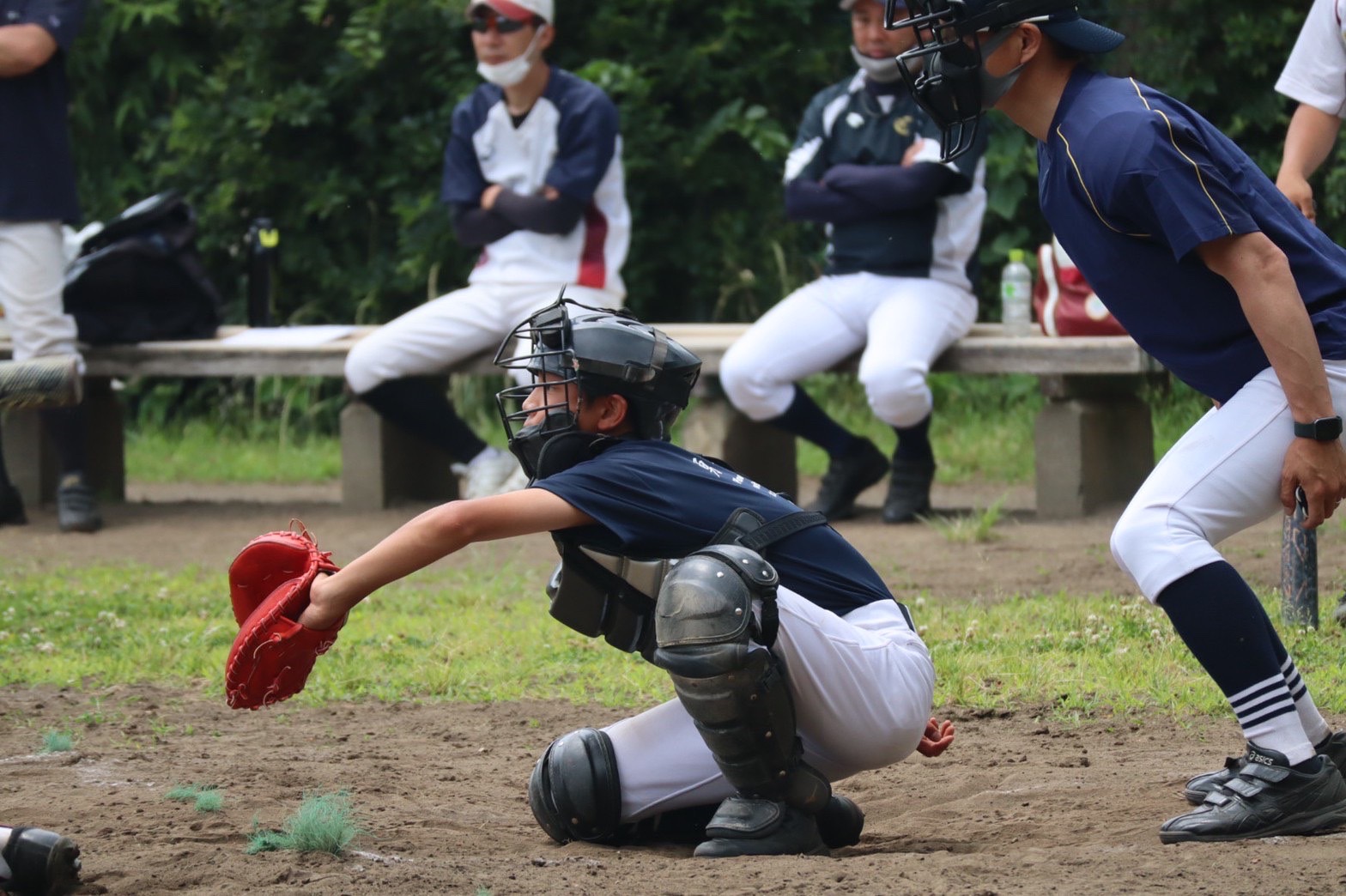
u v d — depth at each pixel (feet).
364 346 109.60
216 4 162.40
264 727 59.41
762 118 152.25
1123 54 142.72
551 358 41.83
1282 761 40.65
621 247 110.01
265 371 113.80
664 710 43.32
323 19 160.97
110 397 122.93
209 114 161.27
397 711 61.93
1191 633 40.93
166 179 166.20
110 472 123.24
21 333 107.55
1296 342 39.37
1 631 75.66
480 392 158.20
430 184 158.10
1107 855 39.09
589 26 155.33
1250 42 136.67
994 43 40.98
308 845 41.01
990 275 151.43
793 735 40.63
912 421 100.68
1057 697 60.29
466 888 37.45
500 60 105.50
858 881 37.22
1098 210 40.73
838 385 152.15
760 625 39.68
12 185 104.32
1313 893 35.17
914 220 101.14
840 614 42.73
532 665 67.67
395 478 116.47
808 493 122.62
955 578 83.76
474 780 51.80
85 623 77.41
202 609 80.79
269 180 160.66
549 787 42.80
